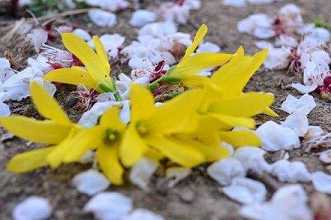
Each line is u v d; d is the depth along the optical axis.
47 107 0.26
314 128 0.30
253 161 0.27
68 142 0.25
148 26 0.39
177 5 0.42
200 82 0.28
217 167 0.26
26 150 0.28
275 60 0.36
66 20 0.41
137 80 0.31
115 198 0.25
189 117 0.25
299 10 0.43
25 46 0.37
